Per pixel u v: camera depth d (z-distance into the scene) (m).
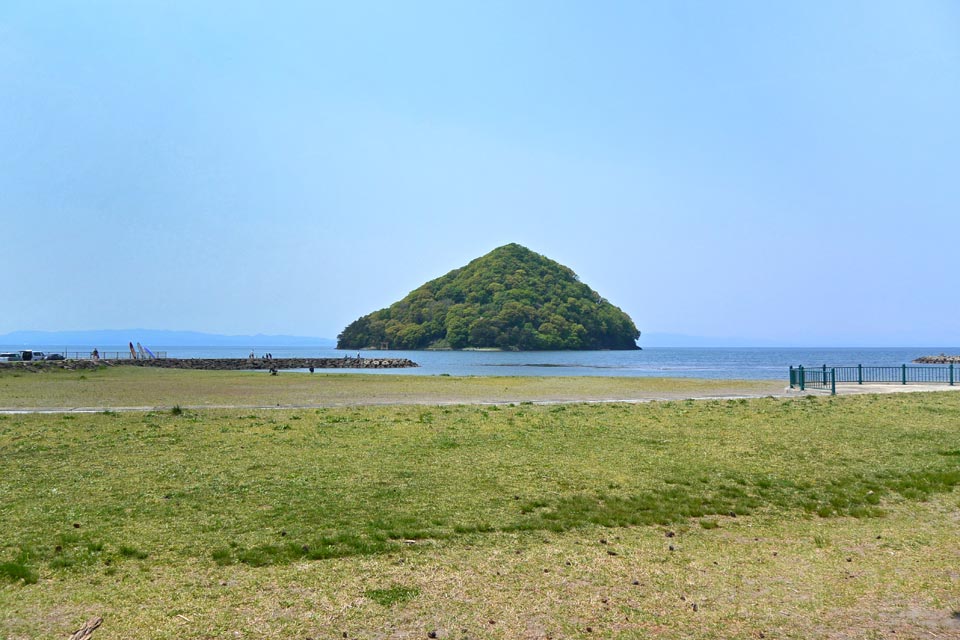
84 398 27.75
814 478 12.67
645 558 8.26
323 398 28.84
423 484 11.80
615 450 15.07
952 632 6.30
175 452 14.38
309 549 8.33
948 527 9.80
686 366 110.88
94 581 7.25
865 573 7.83
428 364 117.25
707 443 15.98
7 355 67.69
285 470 12.73
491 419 19.83
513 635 6.12
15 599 6.72
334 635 6.05
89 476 12.10
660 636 6.16
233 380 43.53
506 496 11.09
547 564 7.96
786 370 90.56
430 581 7.34
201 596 6.86
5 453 14.09
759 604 6.91
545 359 156.62
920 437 16.92
